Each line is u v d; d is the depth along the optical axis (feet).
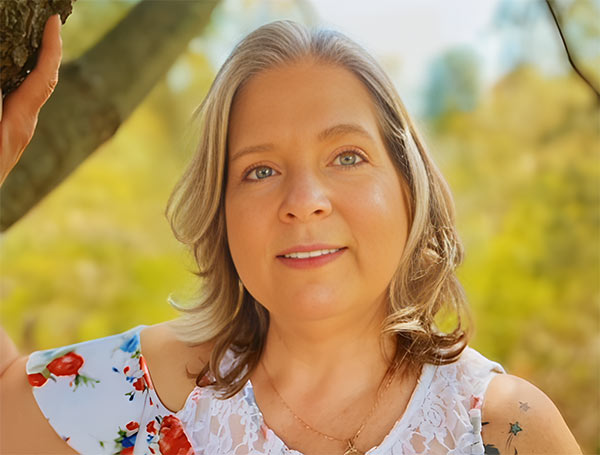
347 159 4.18
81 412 4.56
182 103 13.03
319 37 4.30
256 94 4.23
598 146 12.93
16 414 4.59
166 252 12.24
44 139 5.08
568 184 12.69
